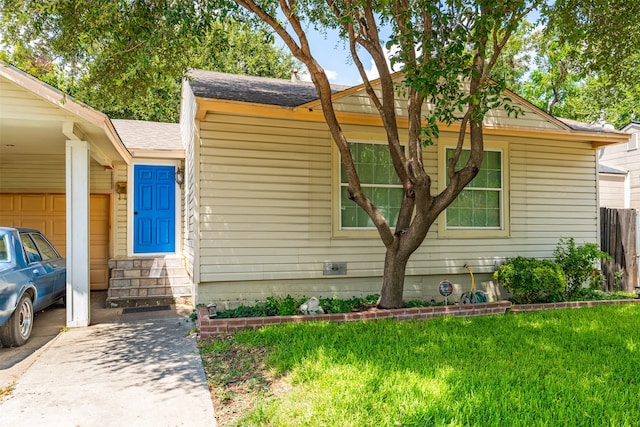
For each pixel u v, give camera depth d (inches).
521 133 330.0
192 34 238.4
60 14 218.8
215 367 174.4
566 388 142.1
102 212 394.9
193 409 136.5
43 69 253.8
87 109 227.5
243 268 270.7
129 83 266.1
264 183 275.9
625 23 250.7
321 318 236.5
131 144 395.9
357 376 149.6
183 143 415.2
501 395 135.0
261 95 279.9
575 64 309.7
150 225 404.2
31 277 223.8
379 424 116.9
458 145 237.3
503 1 196.7
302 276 283.0
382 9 211.8
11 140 280.2
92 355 193.9
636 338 202.4
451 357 171.9
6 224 371.9
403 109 302.8
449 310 256.1
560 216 353.4
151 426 125.6
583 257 317.7
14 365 181.8
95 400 143.9
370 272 297.4
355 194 247.4
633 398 134.8
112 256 390.0
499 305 267.3
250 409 134.0
